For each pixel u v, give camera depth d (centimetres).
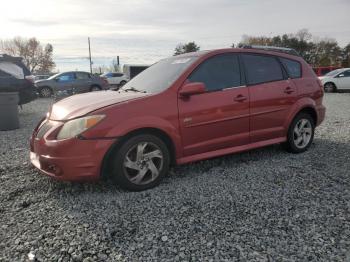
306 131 550
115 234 299
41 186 413
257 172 450
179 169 468
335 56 7000
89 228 310
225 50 471
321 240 282
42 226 315
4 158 539
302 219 318
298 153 541
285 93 512
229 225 310
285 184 406
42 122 423
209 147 443
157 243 284
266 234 294
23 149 602
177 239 289
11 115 816
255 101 476
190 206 350
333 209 338
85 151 362
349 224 308
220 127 446
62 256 268
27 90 1088
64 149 361
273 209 340
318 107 562
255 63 496
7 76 1050
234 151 467
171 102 408
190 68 435
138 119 383
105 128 367
